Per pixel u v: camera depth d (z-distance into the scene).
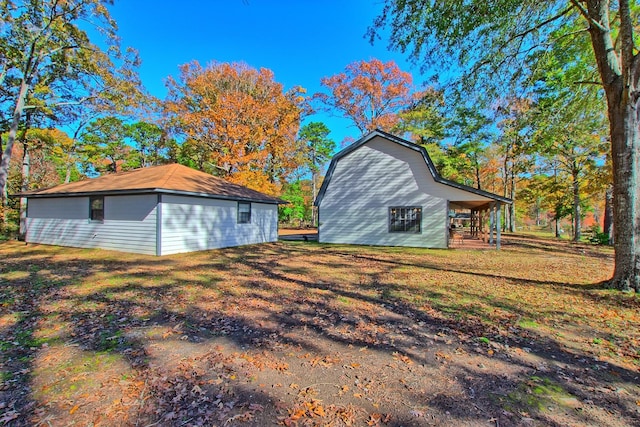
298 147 26.56
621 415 2.21
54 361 2.93
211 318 4.18
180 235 10.77
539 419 2.16
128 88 16.53
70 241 12.13
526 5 5.98
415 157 13.51
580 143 14.08
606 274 7.37
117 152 27.89
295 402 2.34
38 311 4.36
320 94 26.53
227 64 23.77
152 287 5.82
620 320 4.14
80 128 20.86
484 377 2.73
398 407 2.29
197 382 2.60
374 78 24.89
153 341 3.42
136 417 2.15
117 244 10.95
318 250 11.97
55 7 13.67
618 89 5.32
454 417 2.18
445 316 4.34
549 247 14.09
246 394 2.44
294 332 3.73
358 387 2.56
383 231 13.91
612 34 6.76
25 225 14.52
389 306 4.79
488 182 30.20
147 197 10.30
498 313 4.46
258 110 22.77
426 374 2.78
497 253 11.58
